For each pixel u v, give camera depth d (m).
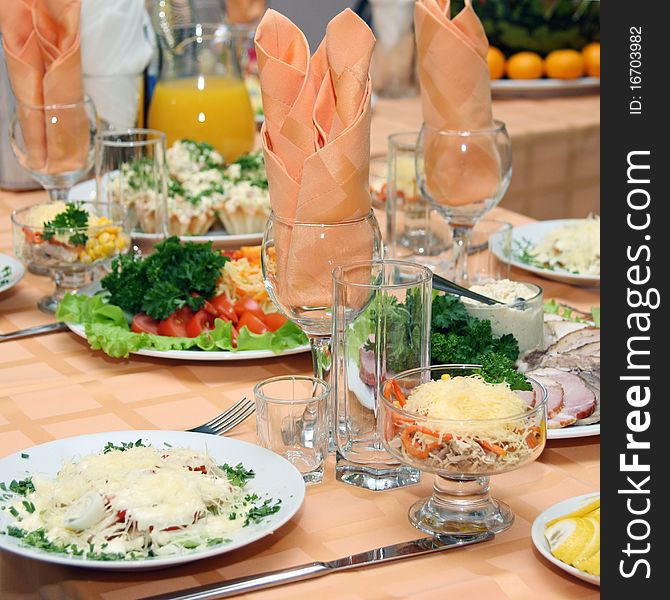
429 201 1.41
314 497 0.92
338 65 0.94
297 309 0.99
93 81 1.91
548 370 1.12
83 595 0.77
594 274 1.47
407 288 0.92
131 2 1.90
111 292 1.29
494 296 1.17
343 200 0.95
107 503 0.81
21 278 1.49
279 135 0.97
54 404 1.12
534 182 2.41
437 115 1.35
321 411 0.94
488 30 2.69
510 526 0.87
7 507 0.85
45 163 1.63
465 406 0.84
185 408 1.12
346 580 0.79
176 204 1.69
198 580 0.79
